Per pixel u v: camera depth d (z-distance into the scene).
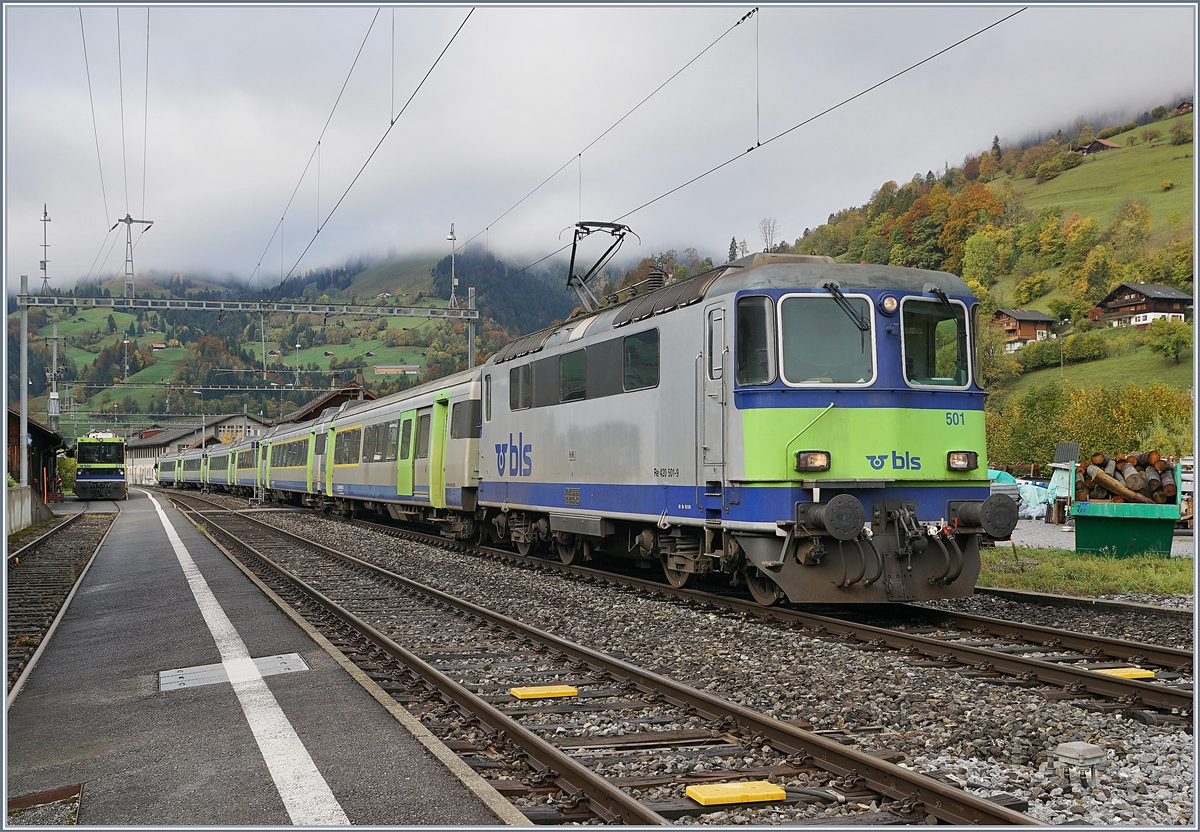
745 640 9.30
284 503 45.22
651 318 12.08
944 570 10.11
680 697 6.99
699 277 11.52
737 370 10.21
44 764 6.16
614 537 14.40
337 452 31.81
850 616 10.84
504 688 7.67
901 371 10.18
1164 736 6.01
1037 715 6.43
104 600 13.98
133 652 9.77
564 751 5.92
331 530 26.53
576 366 14.27
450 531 22.23
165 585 14.92
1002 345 104.88
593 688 7.61
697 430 10.96
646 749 6.01
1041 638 9.03
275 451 44.78
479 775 5.35
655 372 11.94
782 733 5.85
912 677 7.61
